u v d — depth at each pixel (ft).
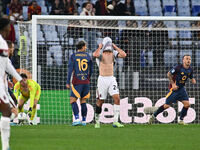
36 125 128.88
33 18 139.95
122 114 141.49
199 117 145.69
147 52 181.57
